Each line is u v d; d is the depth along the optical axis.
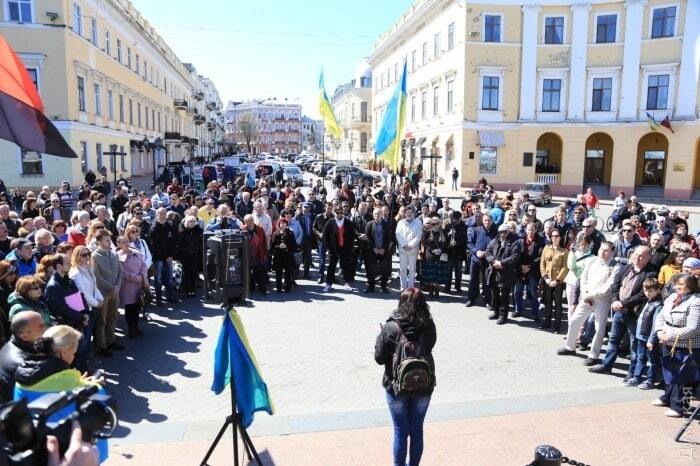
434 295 11.80
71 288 6.63
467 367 7.68
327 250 13.38
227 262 4.87
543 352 8.38
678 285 6.02
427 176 42.62
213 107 100.69
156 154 51.09
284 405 6.37
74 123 28.84
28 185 28.00
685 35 32.38
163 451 5.17
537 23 34.81
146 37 46.56
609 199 34.09
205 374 7.28
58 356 3.92
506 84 35.47
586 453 5.22
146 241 10.93
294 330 9.20
